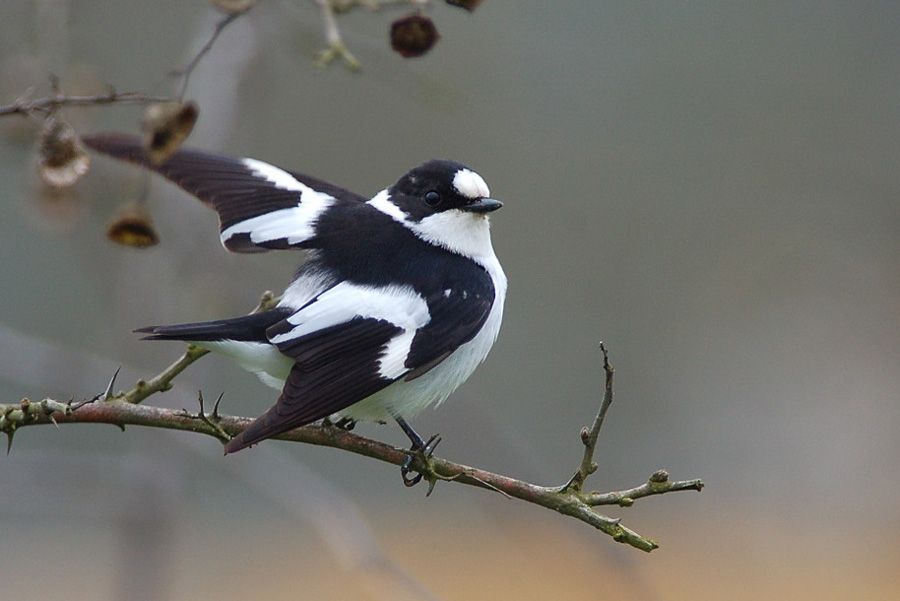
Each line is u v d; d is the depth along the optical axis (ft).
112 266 32.19
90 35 32.07
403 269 21.03
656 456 57.88
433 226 21.84
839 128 57.88
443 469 18.81
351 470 58.95
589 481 57.93
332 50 22.33
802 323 58.59
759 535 54.70
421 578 51.21
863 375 58.18
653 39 56.24
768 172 58.03
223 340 19.34
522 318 57.31
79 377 29.55
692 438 58.23
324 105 47.60
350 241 21.42
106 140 22.04
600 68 55.77
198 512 56.24
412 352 19.97
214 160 23.13
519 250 56.44
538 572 47.88
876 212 57.88
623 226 57.06
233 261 32.19
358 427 48.57
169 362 32.27
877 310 58.03
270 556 54.29
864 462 57.06
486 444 32.40
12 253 52.39
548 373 57.67
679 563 52.70
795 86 57.57
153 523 30.99
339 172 47.83
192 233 31.60
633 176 56.54
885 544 53.88
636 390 58.03
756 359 58.23
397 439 48.85
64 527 56.85
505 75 48.70
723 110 57.16
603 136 56.08
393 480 59.16
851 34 57.62
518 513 33.27
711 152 57.41
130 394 18.62
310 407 18.44
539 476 32.37
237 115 30.73
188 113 20.94
